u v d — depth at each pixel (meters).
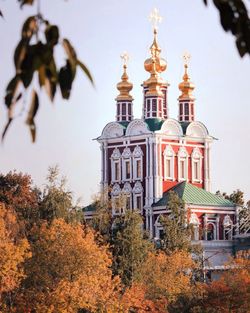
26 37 12.32
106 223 147.75
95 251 105.19
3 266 97.25
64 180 137.25
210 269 143.25
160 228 191.00
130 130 198.38
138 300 107.00
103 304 102.75
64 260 103.75
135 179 197.00
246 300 110.62
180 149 198.38
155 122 197.62
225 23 12.48
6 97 12.29
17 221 121.94
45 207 134.00
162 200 192.38
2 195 145.62
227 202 192.38
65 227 107.00
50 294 99.06
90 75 12.52
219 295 111.38
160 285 117.06
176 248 137.25
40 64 12.31
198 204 188.50
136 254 122.12
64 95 12.46
